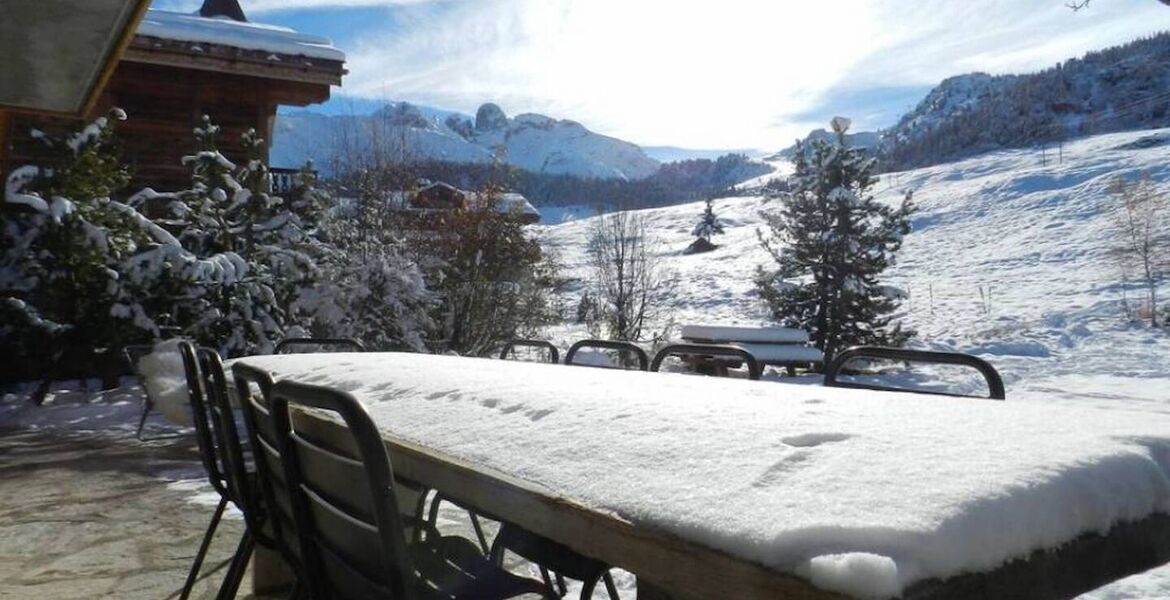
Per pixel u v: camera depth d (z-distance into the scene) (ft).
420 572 5.92
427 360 8.13
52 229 24.88
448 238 39.91
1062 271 104.88
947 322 77.66
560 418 4.43
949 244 137.69
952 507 2.65
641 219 62.44
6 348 25.80
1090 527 2.92
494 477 3.83
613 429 4.06
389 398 5.95
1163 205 126.72
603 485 3.39
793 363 36.01
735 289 115.34
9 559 10.67
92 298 25.07
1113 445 3.34
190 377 8.05
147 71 38.55
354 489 4.10
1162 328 70.38
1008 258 118.83
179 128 40.40
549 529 3.53
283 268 29.48
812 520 2.65
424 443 4.59
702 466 3.35
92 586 9.70
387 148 41.37
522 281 43.47
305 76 38.14
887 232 48.24
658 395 4.88
